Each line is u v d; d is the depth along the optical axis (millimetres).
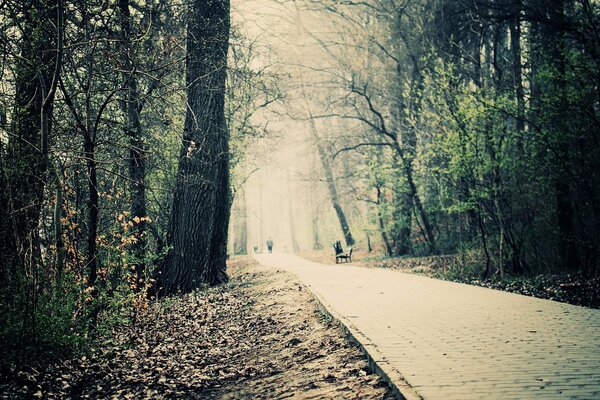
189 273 15914
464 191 18125
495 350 6215
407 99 26625
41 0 8719
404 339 6945
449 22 21281
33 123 8680
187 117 15117
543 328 7488
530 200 17438
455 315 8828
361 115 30656
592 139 15703
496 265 17906
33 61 8305
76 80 10789
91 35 9930
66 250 8492
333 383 5855
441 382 4965
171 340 10000
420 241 30375
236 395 6363
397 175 28219
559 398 4418
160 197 18766
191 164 15500
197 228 16031
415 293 11922
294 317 10602
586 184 15703
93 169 9453
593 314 8617
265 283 16797
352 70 29062
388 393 5078
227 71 15914
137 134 12438
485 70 22375
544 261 17547
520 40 19375
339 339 7812
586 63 15578
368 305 10070
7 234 7602
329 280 15305
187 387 6883
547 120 15977
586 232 16297
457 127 17016
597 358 5691
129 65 10594
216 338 9945
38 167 8188
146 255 12977
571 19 16297
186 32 13750
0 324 6945
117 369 7914
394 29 26984
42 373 7168
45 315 7375
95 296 9109
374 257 32406
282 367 7230
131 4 12109
